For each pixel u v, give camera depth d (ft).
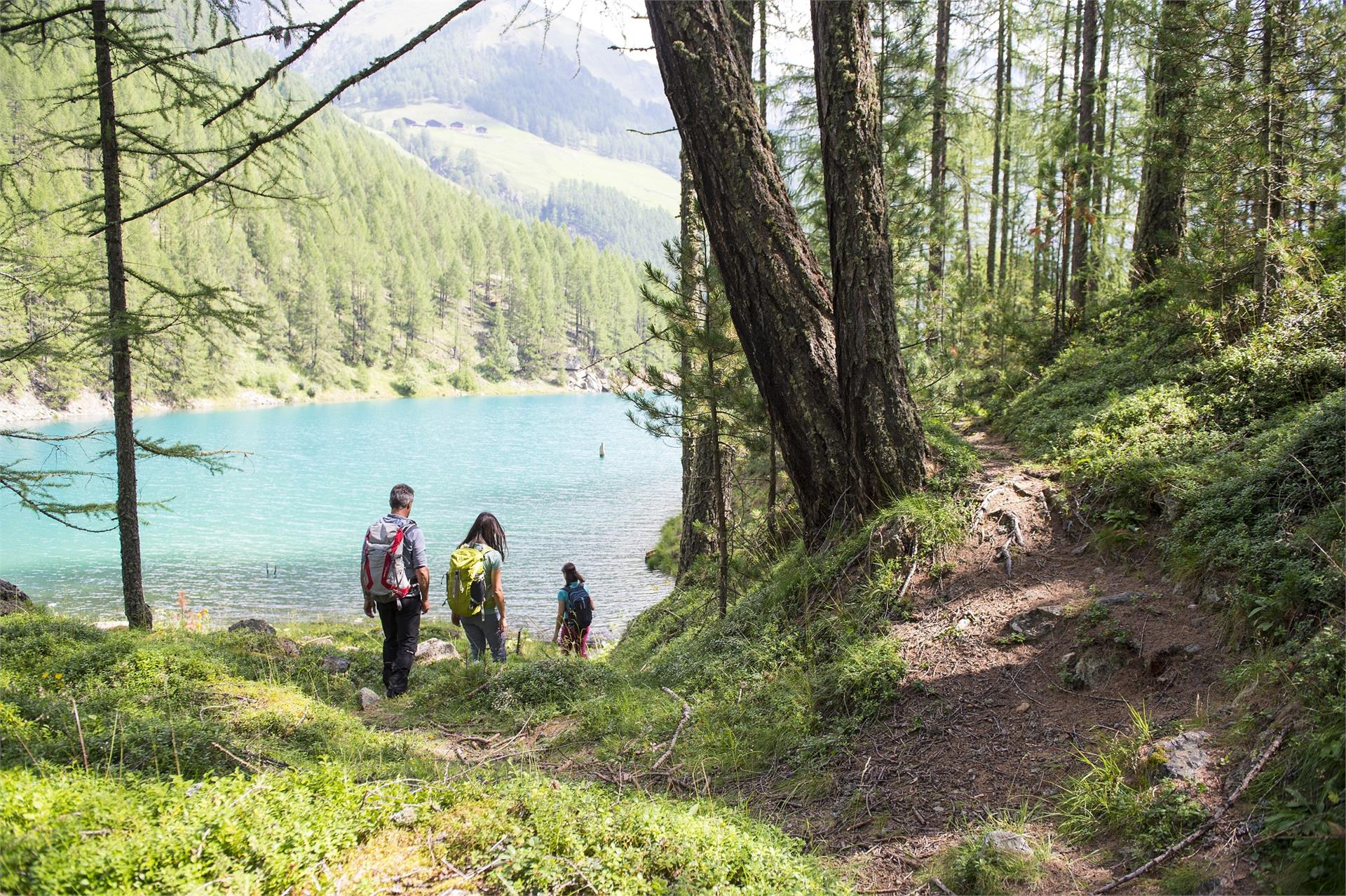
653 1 20.47
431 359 425.28
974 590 17.03
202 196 32.81
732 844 10.16
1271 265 23.16
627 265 561.02
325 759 11.58
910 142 47.80
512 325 458.50
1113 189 51.13
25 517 102.32
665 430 26.02
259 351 334.44
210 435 199.72
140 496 112.98
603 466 147.84
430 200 543.80
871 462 19.75
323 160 458.50
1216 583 14.06
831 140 19.53
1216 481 16.49
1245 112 24.00
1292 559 13.06
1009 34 61.87
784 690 16.51
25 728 12.28
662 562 67.87
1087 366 31.48
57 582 67.31
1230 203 25.27
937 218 53.21
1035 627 15.46
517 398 400.88
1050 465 20.95
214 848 8.52
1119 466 18.72
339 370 371.76
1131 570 16.24
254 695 18.30
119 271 30.48
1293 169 23.44
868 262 19.38
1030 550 17.78
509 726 19.04
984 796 12.17
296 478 131.64
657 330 25.57
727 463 35.32
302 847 9.04
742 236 20.45
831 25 19.34
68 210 30.76
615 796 12.10
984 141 71.61
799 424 20.85
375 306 396.37
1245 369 21.04
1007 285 55.93
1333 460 14.25
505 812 10.62
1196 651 13.14
